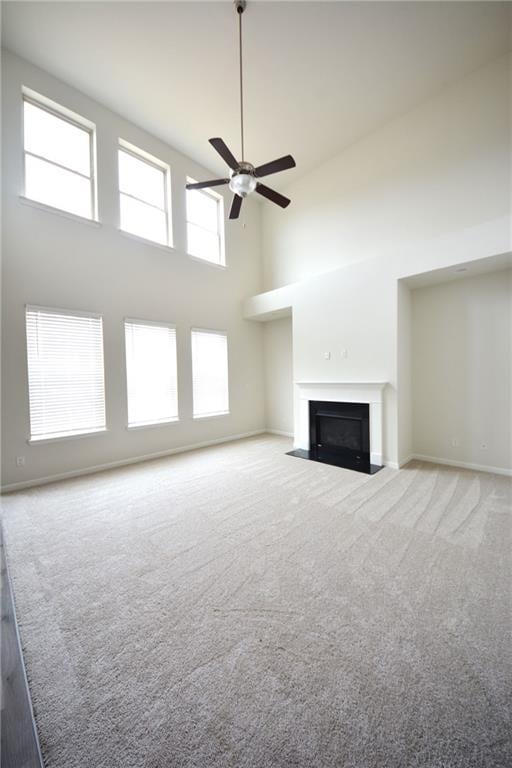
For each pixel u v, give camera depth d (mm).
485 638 1422
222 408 5715
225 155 2820
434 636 1437
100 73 3639
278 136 4691
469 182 3818
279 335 6281
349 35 3244
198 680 1253
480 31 3252
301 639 1439
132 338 4402
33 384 3510
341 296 4438
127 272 4328
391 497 3016
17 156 3391
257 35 3211
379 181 4613
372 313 4105
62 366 3729
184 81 3740
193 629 1515
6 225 3305
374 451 4117
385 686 1209
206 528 2486
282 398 6297
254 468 4027
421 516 2609
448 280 3951
